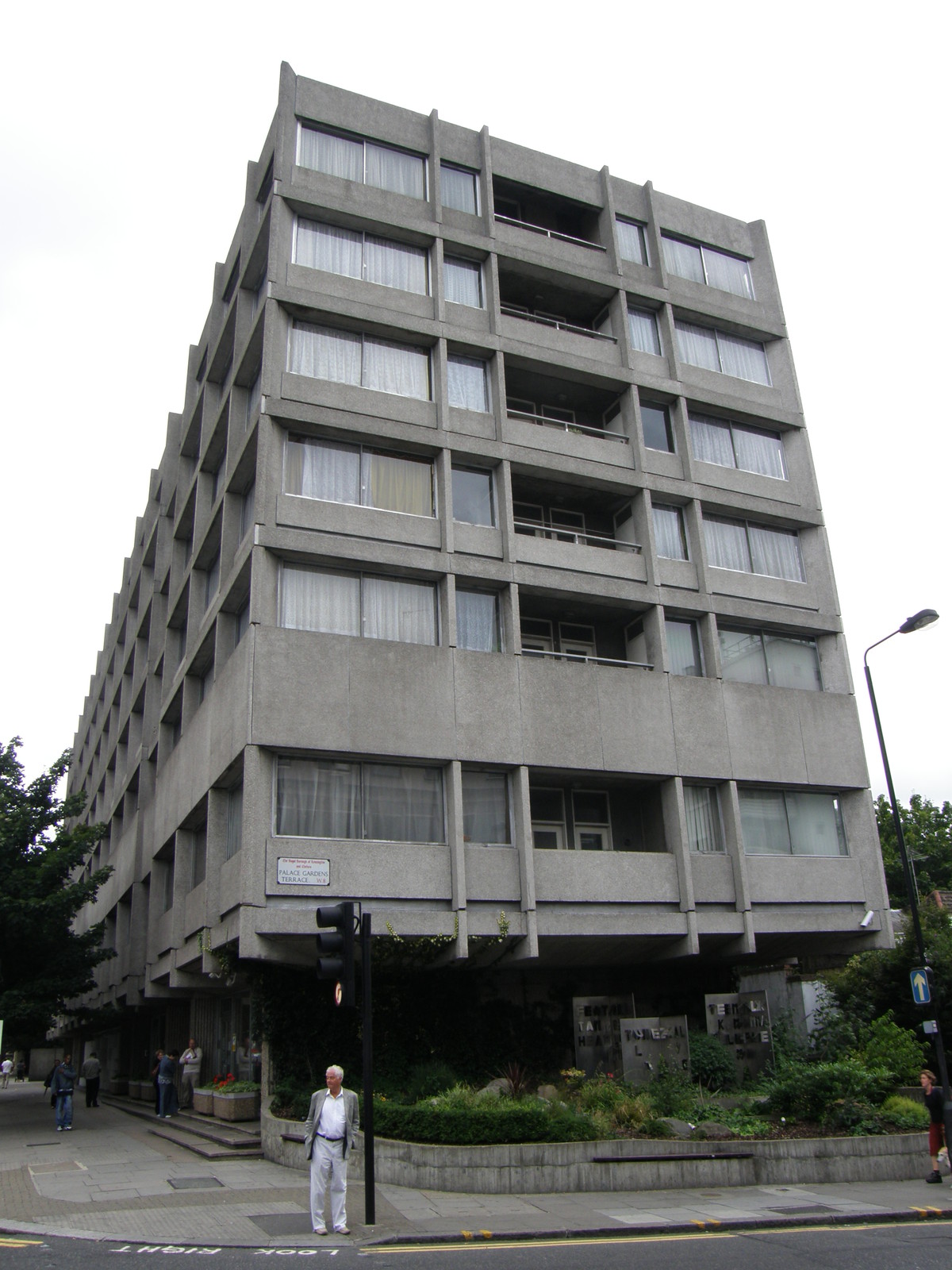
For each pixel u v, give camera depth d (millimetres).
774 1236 12117
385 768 20734
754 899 23344
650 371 27250
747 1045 20625
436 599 22500
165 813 29031
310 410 22188
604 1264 10320
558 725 22141
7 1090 44812
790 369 29562
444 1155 14867
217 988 25875
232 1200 13656
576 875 21578
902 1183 15922
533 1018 23078
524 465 24188
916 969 18500
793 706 25328
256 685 19641
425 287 24938
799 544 28312
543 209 28547
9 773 27953
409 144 25969
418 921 19672
